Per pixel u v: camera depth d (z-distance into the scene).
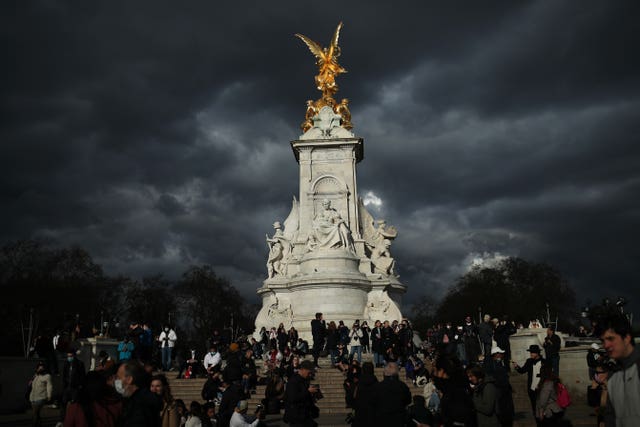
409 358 22.30
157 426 6.83
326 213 36.09
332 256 34.66
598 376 10.39
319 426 15.07
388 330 23.62
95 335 24.08
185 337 83.00
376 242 38.69
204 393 17.16
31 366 20.05
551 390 11.03
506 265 80.62
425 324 106.00
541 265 79.38
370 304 34.50
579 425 14.12
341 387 20.88
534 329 24.02
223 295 83.06
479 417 9.05
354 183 39.09
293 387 9.81
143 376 6.98
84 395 6.59
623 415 4.95
